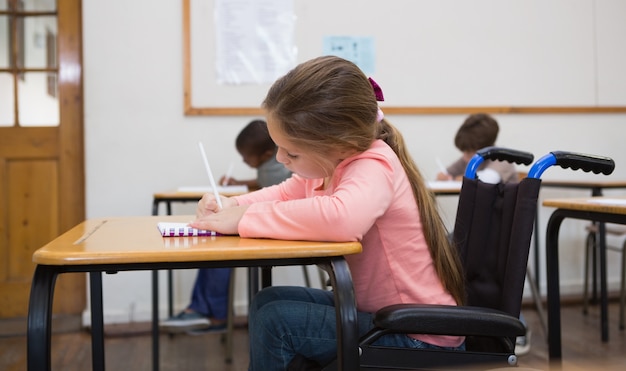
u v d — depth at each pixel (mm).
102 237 1027
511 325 944
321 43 3201
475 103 3379
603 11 3521
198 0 3086
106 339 2832
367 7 3246
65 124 3084
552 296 1621
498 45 3400
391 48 3281
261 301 1175
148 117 3070
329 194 1098
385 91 3283
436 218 1115
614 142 3566
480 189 1174
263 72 3143
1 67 3049
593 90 3523
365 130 1031
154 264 865
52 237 3078
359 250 910
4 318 3031
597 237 3441
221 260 870
